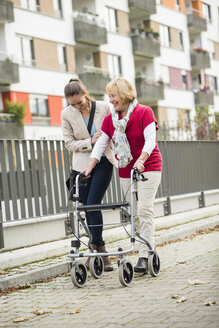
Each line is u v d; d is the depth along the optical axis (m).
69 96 6.22
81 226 5.92
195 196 12.45
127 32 38.50
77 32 33.59
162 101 41.69
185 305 4.57
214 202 13.46
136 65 41.62
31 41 31.03
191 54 45.59
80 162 6.48
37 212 7.88
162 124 12.52
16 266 6.75
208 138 13.55
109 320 4.31
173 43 43.56
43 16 31.67
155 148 6.18
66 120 6.49
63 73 32.69
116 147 6.02
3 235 7.28
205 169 12.87
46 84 31.56
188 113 44.53
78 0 36.19
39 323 4.41
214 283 5.35
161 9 42.44
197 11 47.03
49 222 8.14
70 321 4.39
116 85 5.95
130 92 5.95
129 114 5.96
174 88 43.12
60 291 5.58
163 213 11.05
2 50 29.36
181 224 10.37
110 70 36.78
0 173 7.32
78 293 5.41
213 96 47.09
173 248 8.01
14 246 7.54
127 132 6.02
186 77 45.00
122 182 6.25
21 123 29.03
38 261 7.09
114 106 6.02
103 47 36.16
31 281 6.19
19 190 7.59
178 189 11.55
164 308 4.53
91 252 6.00
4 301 5.31
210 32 49.19
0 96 29.62
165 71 42.47
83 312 4.65
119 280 5.47
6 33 29.36
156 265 6.00
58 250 7.46
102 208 5.60
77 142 6.41
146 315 4.36
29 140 7.84
